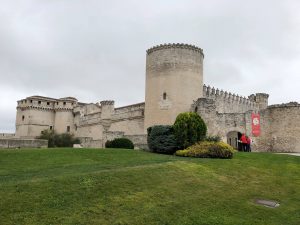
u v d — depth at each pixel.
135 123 52.84
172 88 41.00
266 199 16.08
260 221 13.02
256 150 37.94
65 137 72.06
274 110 38.81
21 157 20.77
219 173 19.12
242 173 20.00
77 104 83.12
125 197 13.09
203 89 46.88
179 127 27.41
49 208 11.23
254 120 38.44
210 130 36.44
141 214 11.90
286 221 13.47
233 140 41.44
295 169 22.55
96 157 22.17
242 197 15.73
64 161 20.23
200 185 16.30
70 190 12.80
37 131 80.62
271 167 22.58
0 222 9.97
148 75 43.44
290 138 37.47
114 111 59.22
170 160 21.09
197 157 24.48
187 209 13.01
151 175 16.22
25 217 10.45
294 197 16.86
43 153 22.56
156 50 42.78
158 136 27.77
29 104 81.12
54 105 83.25
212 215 12.80
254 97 65.00
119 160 21.23
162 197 13.80
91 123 67.56
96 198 12.54
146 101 43.31
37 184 12.88
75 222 10.59
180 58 41.53
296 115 37.59
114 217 11.37
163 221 11.64
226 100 52.53
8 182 13.20
